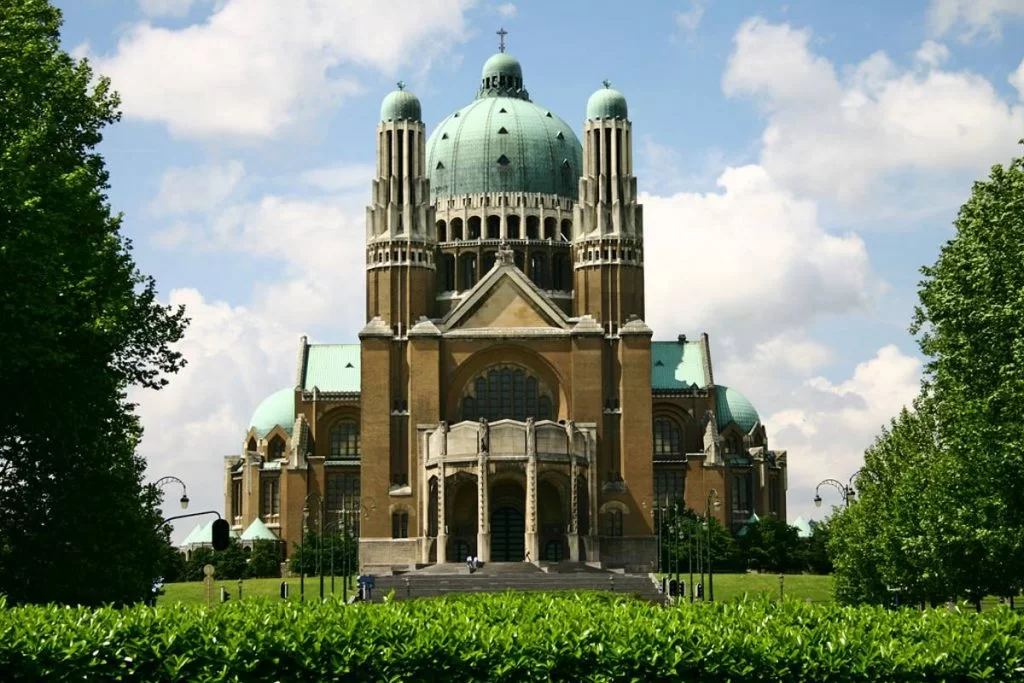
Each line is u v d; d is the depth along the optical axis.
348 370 187.50
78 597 70.38
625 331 158.88
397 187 165.12
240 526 193.38
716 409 187.88
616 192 163.50
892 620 45.91
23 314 59.22
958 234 68.81
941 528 71.06
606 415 157.62
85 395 66.94
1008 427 64.00
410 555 154.50
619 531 155.25
